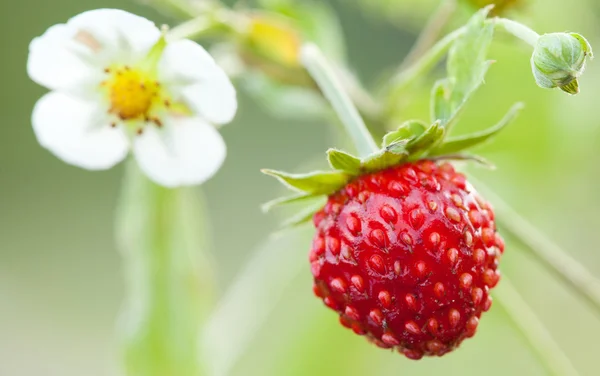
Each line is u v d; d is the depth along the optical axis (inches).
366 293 5.5
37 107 6.1
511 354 7.1
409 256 5.5
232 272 10.5
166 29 5.9
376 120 6.5
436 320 5.5
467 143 5.6
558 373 6.4
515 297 6.4
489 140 5.6
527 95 7.0
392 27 9.9
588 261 7.5
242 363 7.0
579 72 5.3
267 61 6.6
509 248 7.2
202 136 6.1
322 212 5.7
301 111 7.1
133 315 6.7
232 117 5.9
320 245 5.6
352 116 5.8
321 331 7.1
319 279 5.6
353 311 5.6
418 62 6.3
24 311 10.6
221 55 6.7
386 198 5.5
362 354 7.1
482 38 5.5
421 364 7.2
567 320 7.5
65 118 6.1
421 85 6.6
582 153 7.2
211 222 10.6
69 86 6.0
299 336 7.0
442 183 5.6
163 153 6.1
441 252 5.5
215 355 6.8
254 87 7.0
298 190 5.6
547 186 7.2
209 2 6.5
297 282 7.0
